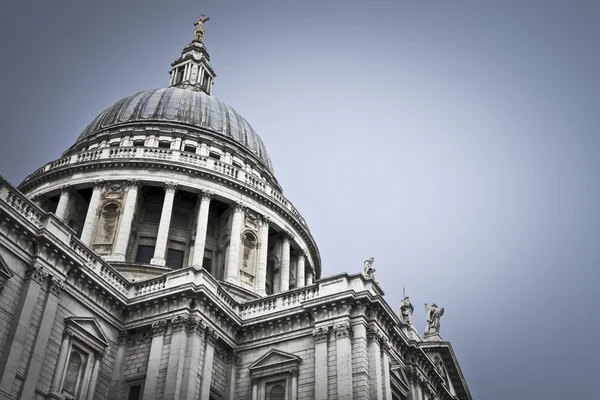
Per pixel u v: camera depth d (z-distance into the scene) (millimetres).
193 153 66438
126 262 55562
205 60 90375
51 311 37688
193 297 42719
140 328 43156
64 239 40750
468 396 59375
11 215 36531
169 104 76312
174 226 63750
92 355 40531
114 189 62188
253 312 46000
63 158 66188
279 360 42656
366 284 43531
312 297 44062
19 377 34625
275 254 68188
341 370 39562
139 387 41250
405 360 46906
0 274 35406
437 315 63156
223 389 42875
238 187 65375
